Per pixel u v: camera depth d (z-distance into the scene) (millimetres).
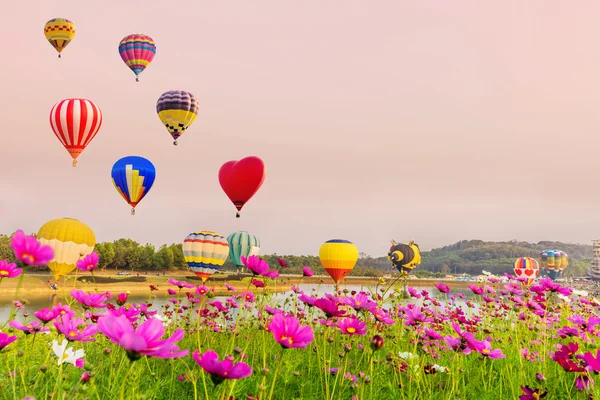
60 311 3328
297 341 2414
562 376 4414
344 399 3742
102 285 81812
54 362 3322
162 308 6164
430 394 3801
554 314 6402
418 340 4641
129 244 142875
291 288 5484
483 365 4406
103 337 4809
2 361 3674
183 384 4000
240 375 1911
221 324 5781
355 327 3391
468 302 6680
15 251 1915
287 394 3965
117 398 3076
